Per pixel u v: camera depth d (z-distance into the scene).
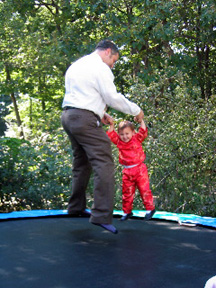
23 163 4.76
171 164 4.50
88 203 4.69
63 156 4.88
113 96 2.46
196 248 2.35
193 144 4.45
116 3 7.10
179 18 7.40
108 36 7.41
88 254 2.18
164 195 4.62
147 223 3.06
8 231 2.71
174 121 4.64
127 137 2.85
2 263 2.00
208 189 4.59
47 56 10.59
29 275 1.84
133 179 2.92
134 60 7.93
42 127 6.75
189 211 4.59
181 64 7.13
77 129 2.46
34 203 4.68
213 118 4.78
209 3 6.39
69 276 1.83
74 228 2.81
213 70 8.70
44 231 2.71
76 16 7.77
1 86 13.97
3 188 4.66
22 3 8.87
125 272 1.90
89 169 2.84
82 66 2.52
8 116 19.48
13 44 12.25
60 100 13.02
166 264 2.03
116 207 4.64
